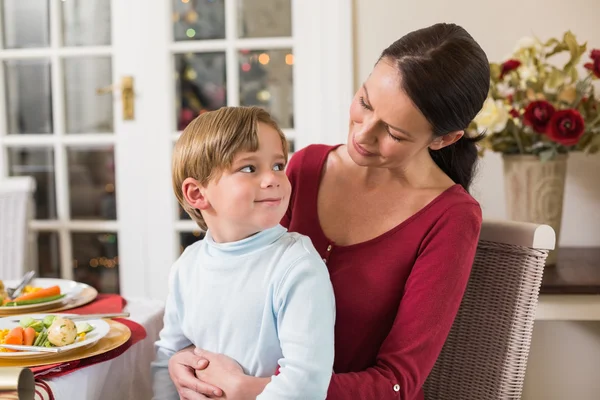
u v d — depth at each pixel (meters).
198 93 2.52
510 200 1.86
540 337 2.11
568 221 2.15
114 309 1.31
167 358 1.10
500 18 2.15
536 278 1.18
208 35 2.49
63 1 2.57
